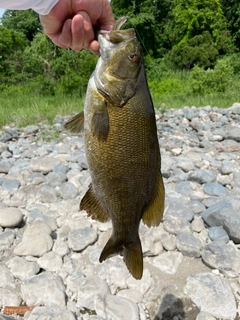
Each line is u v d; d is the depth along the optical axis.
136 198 0.32
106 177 0.32
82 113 0.34
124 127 0.31
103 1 0.38
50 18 0.38
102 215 0.34
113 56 0.32
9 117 1.56
